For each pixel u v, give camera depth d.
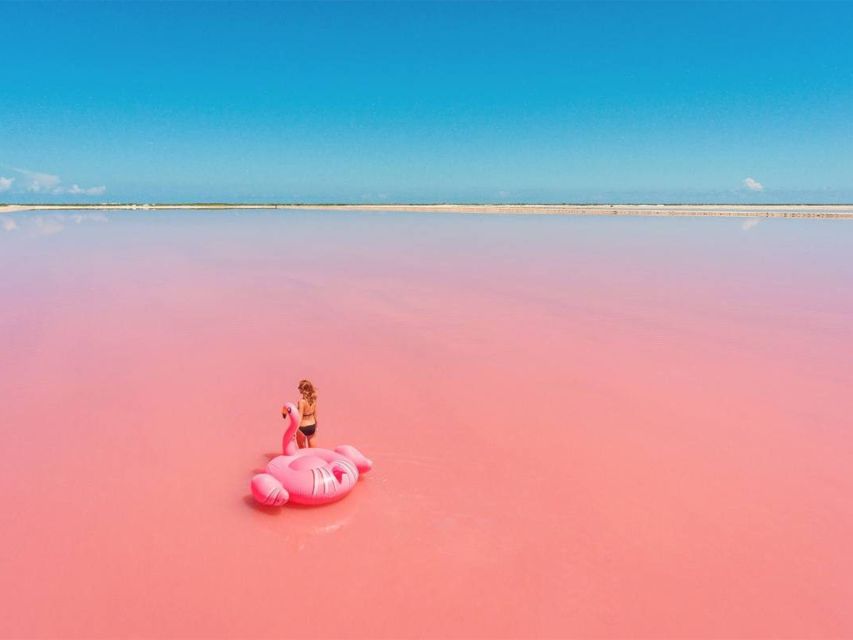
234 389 8.71
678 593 4.64
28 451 6.72
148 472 6.32
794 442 7.08
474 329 12.14
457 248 28.14
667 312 13.68
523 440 7.11
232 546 5.11
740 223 46.19
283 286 17.14
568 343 11.09
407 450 6.82
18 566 4.82
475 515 5.59
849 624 4.36
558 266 21.52
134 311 13.62
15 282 17.23
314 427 6.50
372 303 14.75
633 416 7.80
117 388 8.69
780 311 13.76
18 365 9.63
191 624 4.27
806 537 5.32
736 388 8.77
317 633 4.20
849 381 9.03
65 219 51.94
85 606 4.41
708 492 6.01
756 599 4.59
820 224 44.28
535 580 4.75
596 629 4.29
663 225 44.56
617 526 5.45
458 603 4.51
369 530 5.34
